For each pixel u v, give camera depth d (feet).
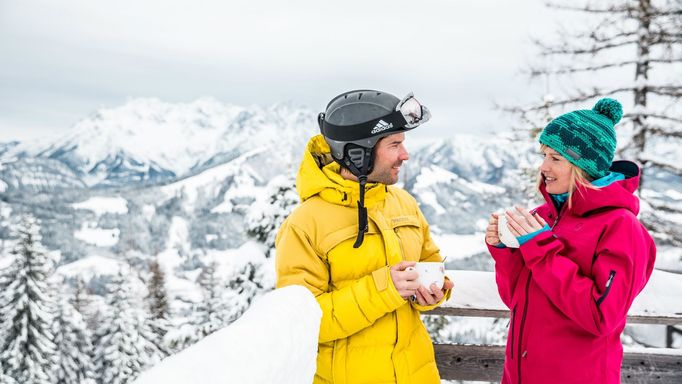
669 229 38.63
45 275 101.24
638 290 5.66
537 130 43.86
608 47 44.37
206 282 135.33
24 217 101.60
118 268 111.75
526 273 6.41
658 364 9.04
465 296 8.62
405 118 6.13
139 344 103.96
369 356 6.40
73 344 109.29
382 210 6.85
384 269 6.10
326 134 6.52
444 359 9.22
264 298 4.64
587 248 5.79
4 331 97.04
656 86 42.47
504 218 6.15
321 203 6.67
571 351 5.96
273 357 3.49
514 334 6.51
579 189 5.95
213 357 3.08
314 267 6.41
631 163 6.24
